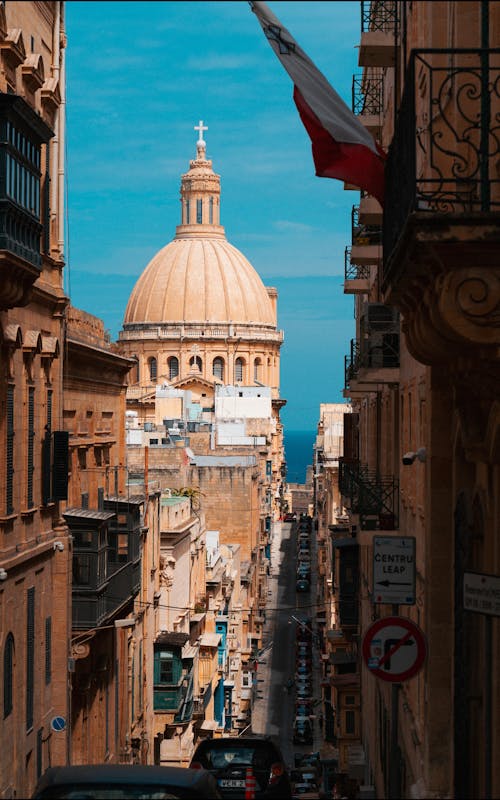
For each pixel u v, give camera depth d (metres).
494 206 18.83
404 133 17.95
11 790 36.06
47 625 42.31
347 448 67.38
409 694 28.84
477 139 19.89
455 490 23.80
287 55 20.19
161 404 193.88
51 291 42.50
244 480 122.06
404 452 33.84
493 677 20.47
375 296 47.28
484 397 19.98
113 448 59.22
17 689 37.47
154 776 18.44
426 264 16.48
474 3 20.56
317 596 141.88
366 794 36.88
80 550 45.53
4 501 36.12
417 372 28.38
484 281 16.03
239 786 28.28
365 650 20.33
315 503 193.00
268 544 175.50
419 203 20.00
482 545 22.66
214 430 169.62
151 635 63.22
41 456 41.59
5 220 30.22
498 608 17.89
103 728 50.75
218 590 87.75
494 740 20.33
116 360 57.62
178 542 70.88
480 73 19.50
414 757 26.73
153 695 64.69
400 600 21.94
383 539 21.95
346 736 58.00
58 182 44.56
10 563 36.16
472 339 16.20
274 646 127.50
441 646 24.36
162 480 113.06
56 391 43.84
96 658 49.38
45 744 41.50
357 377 39.06
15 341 36.28
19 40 36.81
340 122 20.72
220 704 82.69
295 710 94.69
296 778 67.56
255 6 19.69
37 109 41.12
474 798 23.03
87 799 17.70
